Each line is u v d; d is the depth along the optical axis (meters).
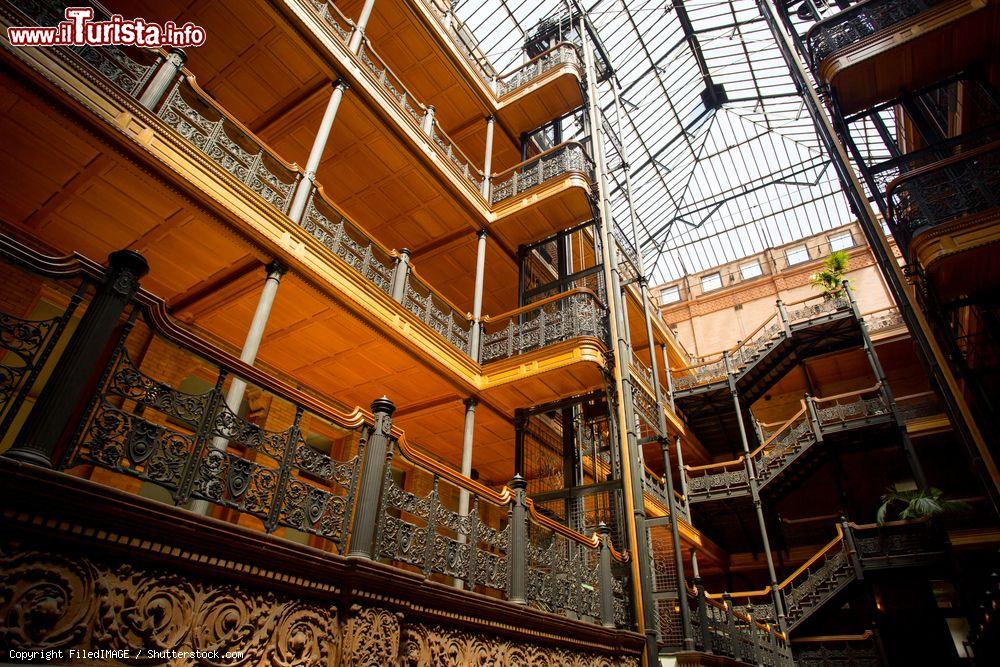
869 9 11.10
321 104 10.27
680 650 8.62
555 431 12.48
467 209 12.62
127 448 2.97
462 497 9.66
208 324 9.08
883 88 11.12
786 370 19.52
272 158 8.32
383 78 11.09
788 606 14.16
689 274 31.16
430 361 9.79
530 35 18.89
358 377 10.38
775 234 28.94
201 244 7.44
